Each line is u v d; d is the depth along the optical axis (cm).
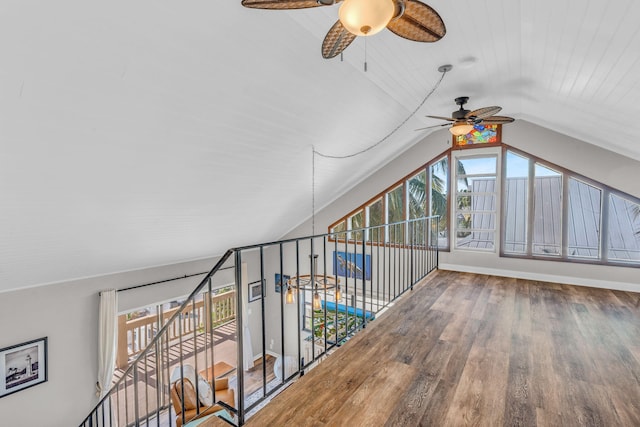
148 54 207
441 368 215
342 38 179
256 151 367
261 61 251
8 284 388
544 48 228
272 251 757
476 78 315
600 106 291
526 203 471
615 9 153
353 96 346
